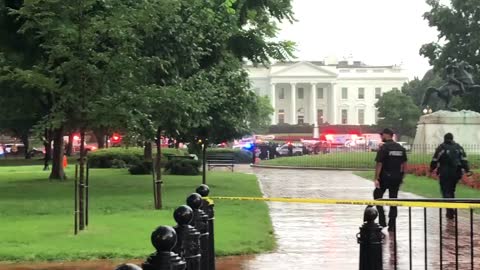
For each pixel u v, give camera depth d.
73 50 10.54
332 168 39.34
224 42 19.00
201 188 6.99
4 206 15.13
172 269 3.51
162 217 12.84
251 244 9.92
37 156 74.94
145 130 12.47
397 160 12.43
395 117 116.88
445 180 14.14
